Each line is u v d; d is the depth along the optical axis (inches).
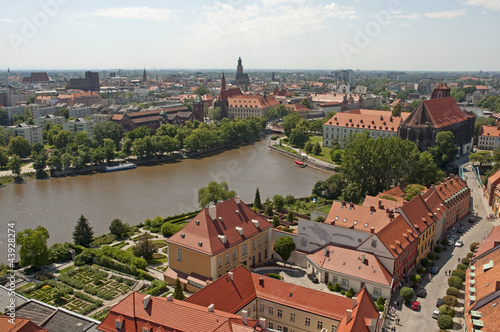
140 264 5482.3
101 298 4832.7
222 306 3732.8
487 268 4284.0
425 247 5797.2
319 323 3799.2
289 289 4042.8
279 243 5556.1
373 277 4660.4
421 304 4552.2
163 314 3248.0
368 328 3233.3
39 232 5531.5
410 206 5792.3
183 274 5054.1
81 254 5821.9
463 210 7490.2
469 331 3548.2
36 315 3865.7
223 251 4933.6
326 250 5147.6
